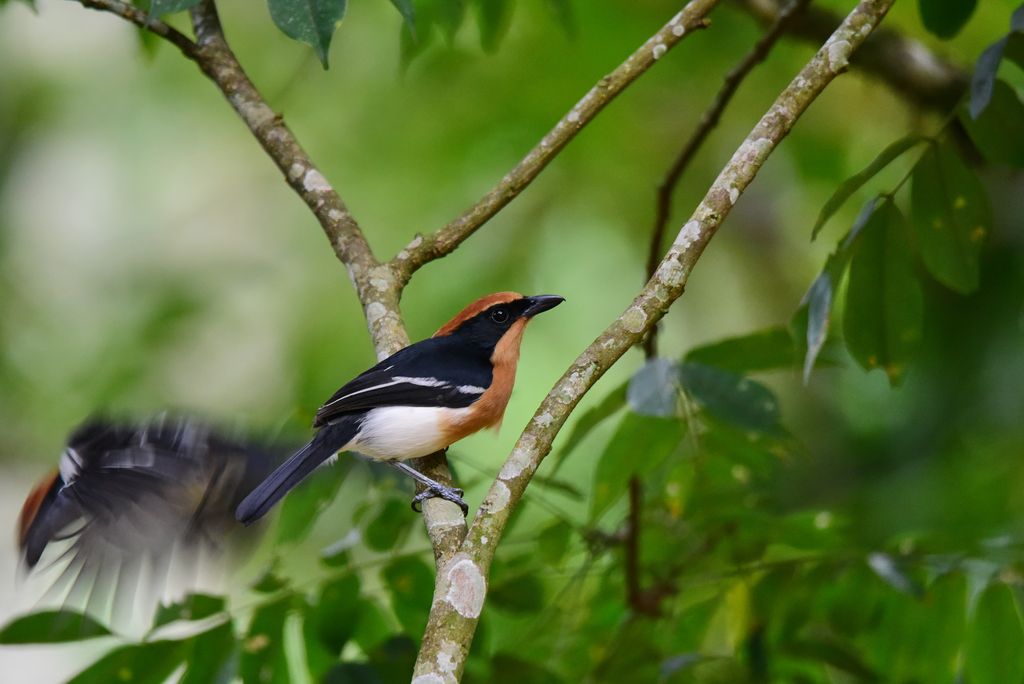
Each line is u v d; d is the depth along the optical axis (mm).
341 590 8695
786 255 17266
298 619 9023
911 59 11320
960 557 8891
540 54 15422
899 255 8086
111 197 18359
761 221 17250
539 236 15977
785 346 8852
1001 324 13195
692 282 17547
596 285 16016
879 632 9172
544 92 15578
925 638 9023
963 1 9031
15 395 16609
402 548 8875
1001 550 8977
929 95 11320
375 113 16250
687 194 16344
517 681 8641
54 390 16719
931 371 13703
